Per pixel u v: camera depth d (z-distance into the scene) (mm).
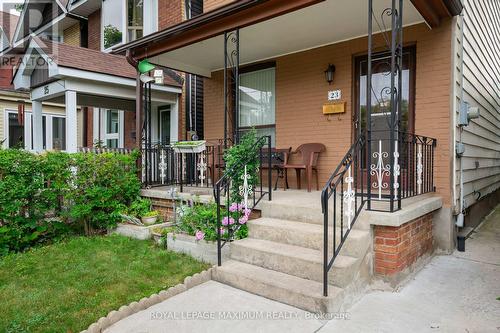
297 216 4133
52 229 5203
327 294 2930
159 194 5730
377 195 4352
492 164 8281
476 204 6547
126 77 7613
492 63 8016
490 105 7770
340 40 5629
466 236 5008
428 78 4836
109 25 10531
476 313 2994
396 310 3059
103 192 5453
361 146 3590
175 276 3779
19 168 4766
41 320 2869
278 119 6430
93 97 8031
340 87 5668
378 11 4523
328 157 5809
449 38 4664
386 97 5367
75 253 4488
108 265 4070
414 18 4754
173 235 4613
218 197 3814
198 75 7367
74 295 3320
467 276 3869
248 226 4137
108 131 10602
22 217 4816
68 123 7094
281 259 3475
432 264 4266
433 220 4633
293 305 3053
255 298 3227
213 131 7598
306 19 4805
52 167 5047
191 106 8648
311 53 5969
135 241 5035
